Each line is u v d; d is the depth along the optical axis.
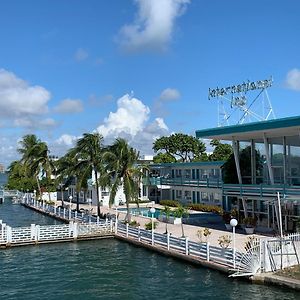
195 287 25.36
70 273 29.52
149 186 73.19
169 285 26.02
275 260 26.22
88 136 54.59
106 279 27.88
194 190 61.94
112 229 43.69
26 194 89.06
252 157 43.03
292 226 36.78
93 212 60.19
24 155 83.94
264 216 40.41
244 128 37.72
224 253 28.23
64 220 57.84
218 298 23.31
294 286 23.48
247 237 36.22
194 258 30.22
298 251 27.14
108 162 48.19
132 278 27.84
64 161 64.81
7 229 38.94
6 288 26.39
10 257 34.62
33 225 40.03
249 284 25.23
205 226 43.72
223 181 47.12
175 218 45.97
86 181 56.69
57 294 25.17
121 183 48.53
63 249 37.66
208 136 41.94
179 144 113.19
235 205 45.91
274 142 40.62
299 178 37.94
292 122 33.53
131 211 58.91
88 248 37.97
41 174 91.06
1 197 92.31
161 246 35.06
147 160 104.00
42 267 31.25
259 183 42.28
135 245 38.41
